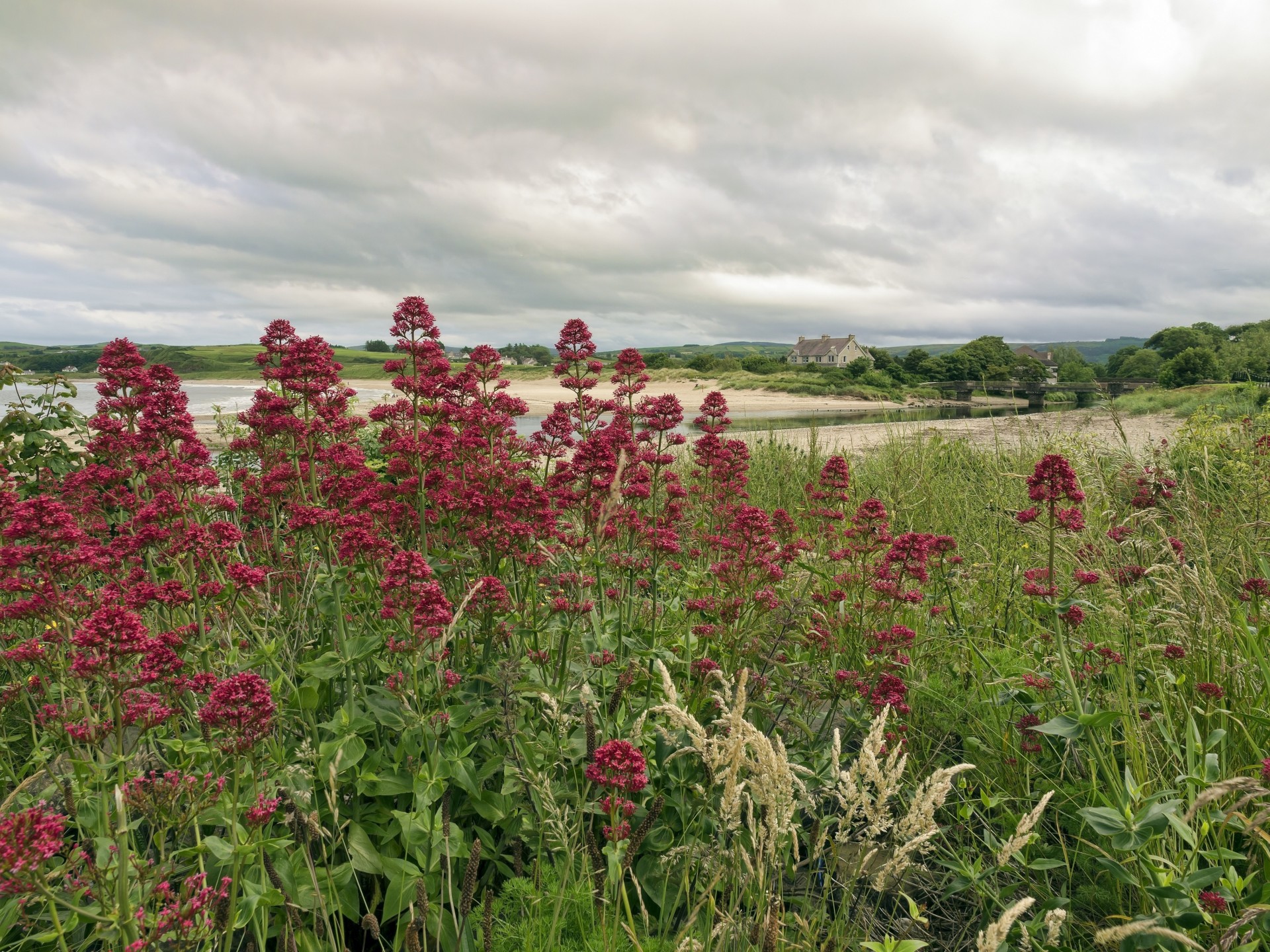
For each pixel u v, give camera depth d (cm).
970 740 452
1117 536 551
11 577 347
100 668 268
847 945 308
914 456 1307
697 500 751
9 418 707
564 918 311
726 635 505
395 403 620
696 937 281
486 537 477
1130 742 357
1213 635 416
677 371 10962
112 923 240
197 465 473
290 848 325
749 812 263
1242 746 373
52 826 227
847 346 14225
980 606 657
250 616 467
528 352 13312
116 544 442
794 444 1825
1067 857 369
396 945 310
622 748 303
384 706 389
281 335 555
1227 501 641
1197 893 271
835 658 530
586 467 486
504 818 366
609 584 563
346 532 427
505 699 353
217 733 309
